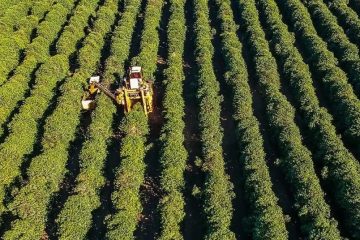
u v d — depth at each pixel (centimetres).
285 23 8388
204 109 5897
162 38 7994
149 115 6109
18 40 7462
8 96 6209
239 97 6088
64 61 6938
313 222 4450
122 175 4962
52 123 5625
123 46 7238
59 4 8550
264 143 5766
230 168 5419
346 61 6944
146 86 5866
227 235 4350
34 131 5753
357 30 7700
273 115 5759
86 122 6166
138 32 8219
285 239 4312
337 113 5975
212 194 4731
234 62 6769
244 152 5256
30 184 4872
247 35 7694
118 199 4741
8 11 8294
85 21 8181
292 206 4847
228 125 6075
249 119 5731
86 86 6500
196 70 7044
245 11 8269
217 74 7000
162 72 6869
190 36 8000
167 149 5241
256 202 4638
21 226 4478
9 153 5253
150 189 5147
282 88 6669
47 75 6569
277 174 5309
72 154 5684
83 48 7056
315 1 8594
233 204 4966
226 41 7362
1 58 6988
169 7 8881
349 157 5147
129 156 5241
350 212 4553
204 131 5553
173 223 4519
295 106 6266
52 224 4794
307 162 5025
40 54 7212
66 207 4612
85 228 4534
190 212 4878
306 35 7500
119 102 5944
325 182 5056
